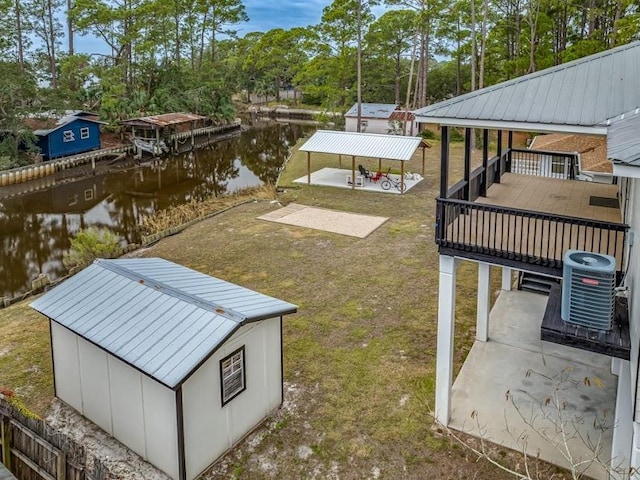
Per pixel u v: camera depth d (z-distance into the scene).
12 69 29.97
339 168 26.73
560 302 6.77
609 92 6.67
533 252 6.91
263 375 7.77
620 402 6.17
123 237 18.42
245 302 7.84
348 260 14.62
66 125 29.44
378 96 48.41
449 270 7.35
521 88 7.14
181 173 29.17
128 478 6.79
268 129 47.47
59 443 5.85
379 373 9.12
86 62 38.75
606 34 31.56
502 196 10.16
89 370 7.55
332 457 7.18
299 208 19.97
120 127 36.09
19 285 14.65
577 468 6.72
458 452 7.20
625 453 6.06
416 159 28.91
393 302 11.94
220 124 44.59
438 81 45.94
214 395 6.91
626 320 6.12
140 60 41.75
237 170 30.19
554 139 19.97
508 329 10.36
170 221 18.98
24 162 27.19
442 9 33.56
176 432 6.47
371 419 7.93
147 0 40.97
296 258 14.85
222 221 18.53
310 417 8.02
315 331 10.63
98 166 30.03
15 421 6.25
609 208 9.34
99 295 8.02
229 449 7.31
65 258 15.48
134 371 6.80
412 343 10.10
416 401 8.31
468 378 8.78
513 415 7.82
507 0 34.91
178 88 43.50
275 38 44.62
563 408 7.91
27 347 10.13
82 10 38.25
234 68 60.72
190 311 7.26
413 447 7.32
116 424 7.38
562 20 35.09
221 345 6.68
